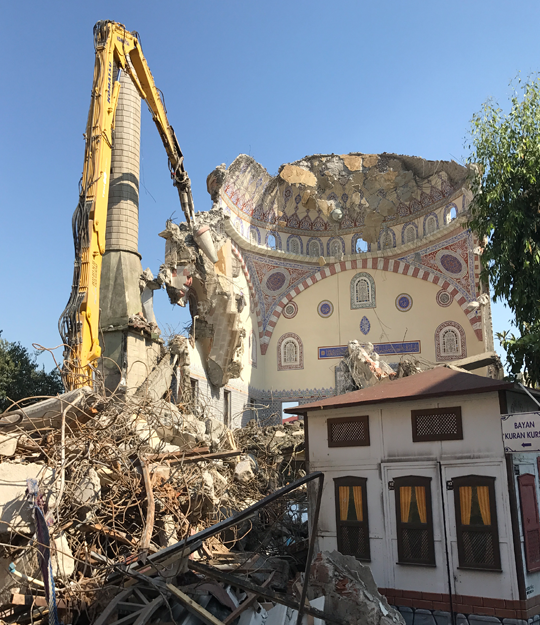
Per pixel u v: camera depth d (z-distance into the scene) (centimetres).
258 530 1014
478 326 2419
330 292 2695
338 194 2706
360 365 2366
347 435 886
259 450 1426
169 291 1922
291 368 2656
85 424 646
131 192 1762
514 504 738
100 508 640
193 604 493
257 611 544
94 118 1407
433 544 784
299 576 707
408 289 2602
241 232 2541
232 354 2092
